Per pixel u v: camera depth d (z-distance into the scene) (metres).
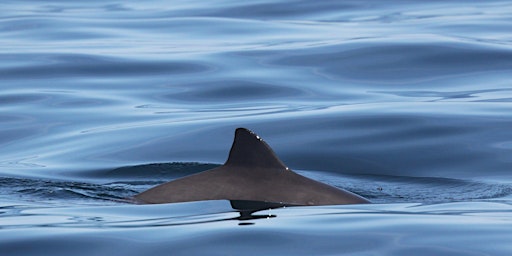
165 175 49.78
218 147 55.00
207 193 38.41
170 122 60.00
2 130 59.53
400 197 42.38
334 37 85.75
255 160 39.56
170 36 90.06
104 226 34.56
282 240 32.31
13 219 36.28
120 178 49.06
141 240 32.50
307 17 98.88
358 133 56.03
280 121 58.97
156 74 73.56
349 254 30.86
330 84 70.06
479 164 50.62
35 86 70.25
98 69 75.31
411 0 107.56
